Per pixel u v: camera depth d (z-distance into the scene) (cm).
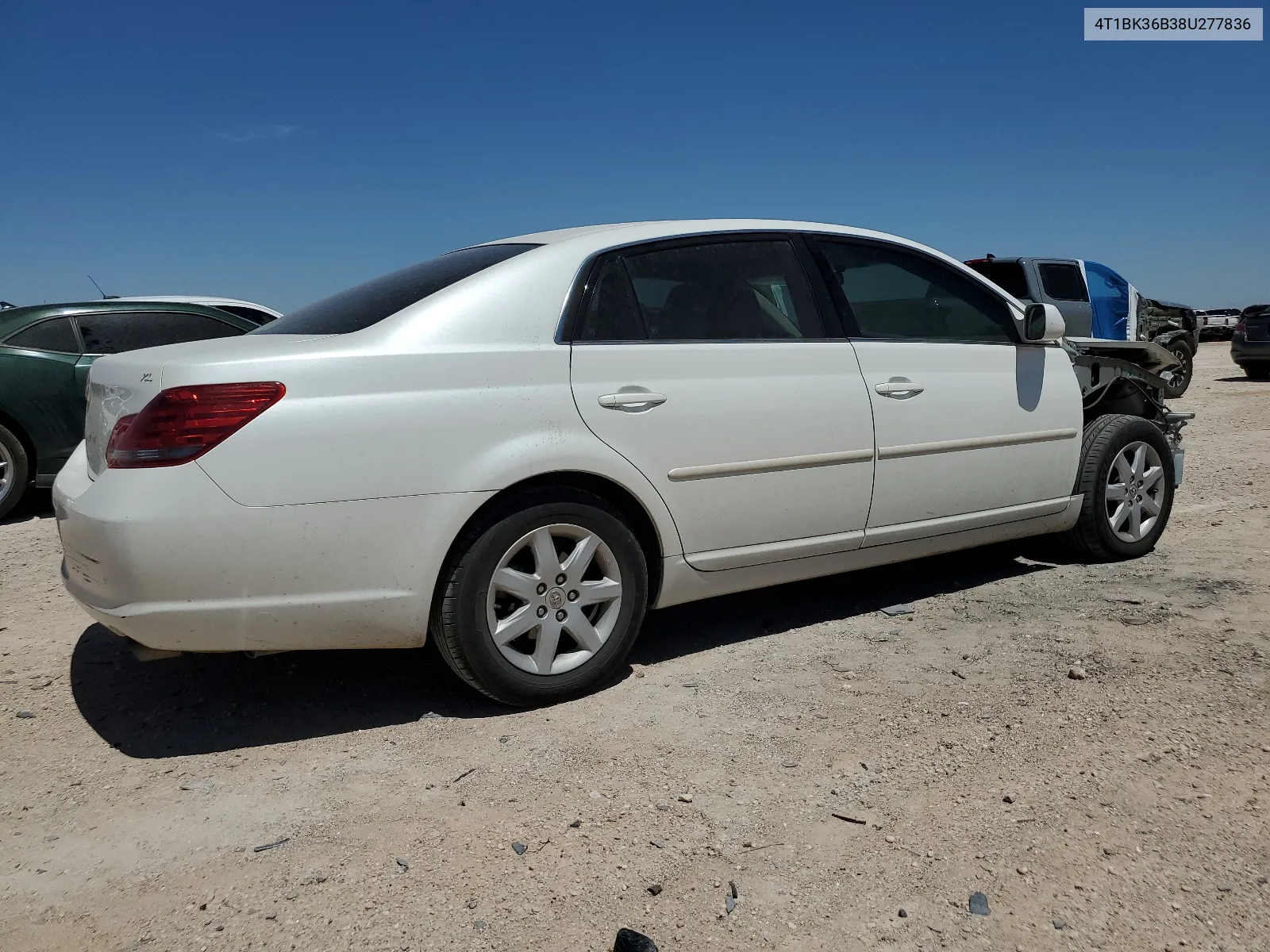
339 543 295
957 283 448
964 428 425
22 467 700
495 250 371
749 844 244
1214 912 212
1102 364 513
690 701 334
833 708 323
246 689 357
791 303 390
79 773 295
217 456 283
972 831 246
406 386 304
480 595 315
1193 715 306
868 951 204
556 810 263
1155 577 462
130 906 227
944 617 415
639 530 356
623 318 348
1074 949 203
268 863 243
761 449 368
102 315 743
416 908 222
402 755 301
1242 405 1229
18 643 412
